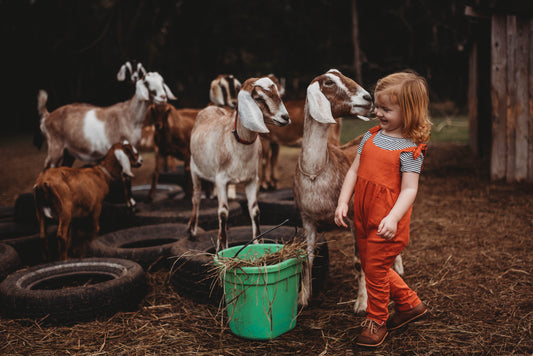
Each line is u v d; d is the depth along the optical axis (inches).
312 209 118.4
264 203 202.2
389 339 104.2
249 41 1029.8
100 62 717.9
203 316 121.0
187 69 911.7
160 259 152.2
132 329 114.8
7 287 121.6
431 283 135.3
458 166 341.1
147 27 783.1
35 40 686.5
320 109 105.7
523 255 154.5
